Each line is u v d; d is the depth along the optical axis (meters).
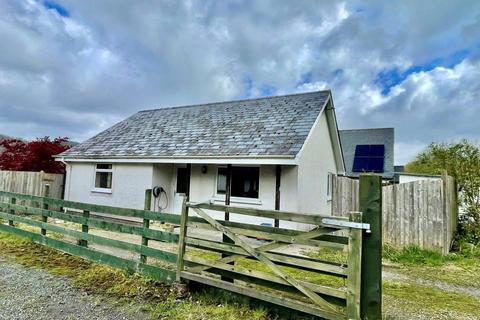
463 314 4.08
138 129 13.45
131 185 11.30
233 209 4.11
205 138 10.59
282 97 12.23
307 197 9.57
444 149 14.37
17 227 8.23
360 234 3.17
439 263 6.78
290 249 7.84
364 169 19.64
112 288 4.61
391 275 5.95
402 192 7.71
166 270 4.73
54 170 14.62
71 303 4.08
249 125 10.51
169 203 11.43
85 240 6.29
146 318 3.68
